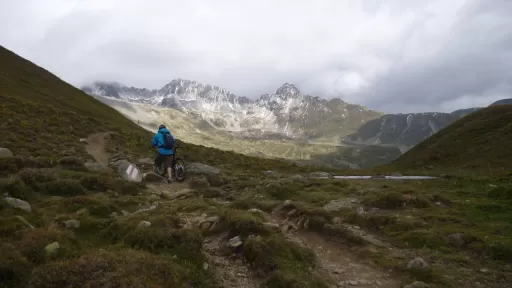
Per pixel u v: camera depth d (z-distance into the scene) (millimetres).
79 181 12734
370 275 7062
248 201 12742
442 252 8023
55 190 11016
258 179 20484
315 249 8594
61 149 24453
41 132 29000
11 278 4891
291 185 16875
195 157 30672
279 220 10742
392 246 8648
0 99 36594
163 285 5129
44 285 4789
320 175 26516
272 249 7297
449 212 11398
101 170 16828
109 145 31391
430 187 17859
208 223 9148
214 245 8180
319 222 9883
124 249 6332
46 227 6637
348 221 10719
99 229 7551
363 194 14961
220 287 6160
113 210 9469
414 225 9867
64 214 8227
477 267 7148
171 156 18141
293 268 6727
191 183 17344
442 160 48906
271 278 6258
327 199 13930
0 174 12578
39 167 15164
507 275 6719
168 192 15023
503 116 57594
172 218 8703
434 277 6617
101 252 5887
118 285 4816
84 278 4988
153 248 6723
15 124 28609
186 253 6812
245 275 6777
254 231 8445
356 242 8828
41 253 5512
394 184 19266
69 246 6055
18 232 6008
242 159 37969
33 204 9109
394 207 12336
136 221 7844
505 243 7844
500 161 38375
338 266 7555
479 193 15172
